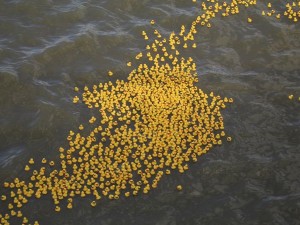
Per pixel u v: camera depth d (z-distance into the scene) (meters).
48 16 20.61
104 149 16.14
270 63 19.22
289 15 21.06
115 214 14.47
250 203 14.71
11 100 17.52
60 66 18.83
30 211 14.50
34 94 17.67
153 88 17.84
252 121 17.08
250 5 21.41
